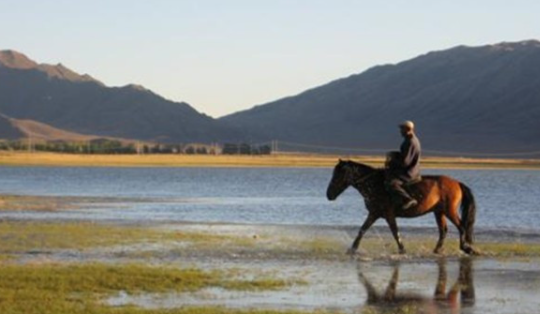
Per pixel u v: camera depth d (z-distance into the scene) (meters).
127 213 55.06
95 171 166.62
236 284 23.41
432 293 22.38
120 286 22.83
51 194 79.94
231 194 83.44
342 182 31.11
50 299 20.89
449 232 41.25
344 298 21.62
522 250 32.19
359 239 31.14
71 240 35.19
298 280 24.34
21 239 35.28
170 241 35.44
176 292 22.23
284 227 43.56
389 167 30.70
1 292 21.64
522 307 20.45
